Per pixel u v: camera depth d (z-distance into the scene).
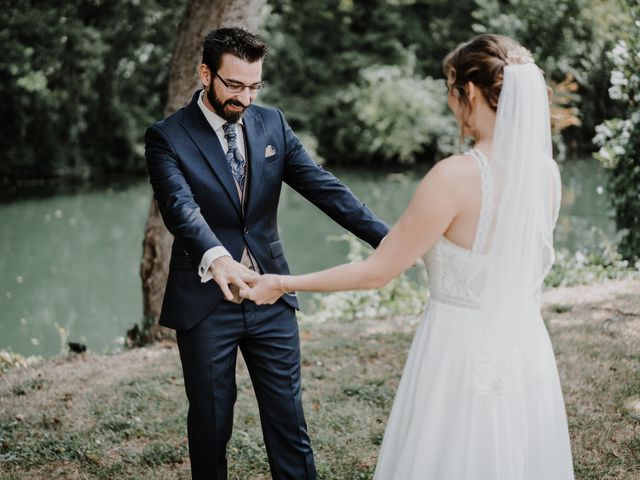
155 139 2.53
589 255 6.89
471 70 1.91
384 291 7.03
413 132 23.69
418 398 2.06
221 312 2.49
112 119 21.75
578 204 14.45
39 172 20.77
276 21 23.56
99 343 9.45
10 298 11.32
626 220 6.46
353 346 4.86
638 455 3.04
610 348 4.29
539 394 2.08
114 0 17.31
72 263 13.20
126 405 3.88
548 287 6.11
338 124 24.31
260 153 2.58
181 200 2.42
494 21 19.31
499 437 1.99
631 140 6.22
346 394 3.97
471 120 1.97
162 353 5.02
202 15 5.02
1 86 17.81
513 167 1.89
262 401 2.60
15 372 4.65
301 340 5.12
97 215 16.88
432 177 1.91
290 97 24.16
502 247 1.91
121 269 12.95
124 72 21.48
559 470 2.11
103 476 3.12
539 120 1.92
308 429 3.49
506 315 1.96
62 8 15.63
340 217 2.64
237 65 2.37
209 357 2.49
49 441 3.43
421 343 2.09
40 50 15.05
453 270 1.98
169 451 3.30
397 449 2.13
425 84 24.50
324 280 2.08
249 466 3.16
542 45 18.67
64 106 20.33
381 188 20.47
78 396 4.07
